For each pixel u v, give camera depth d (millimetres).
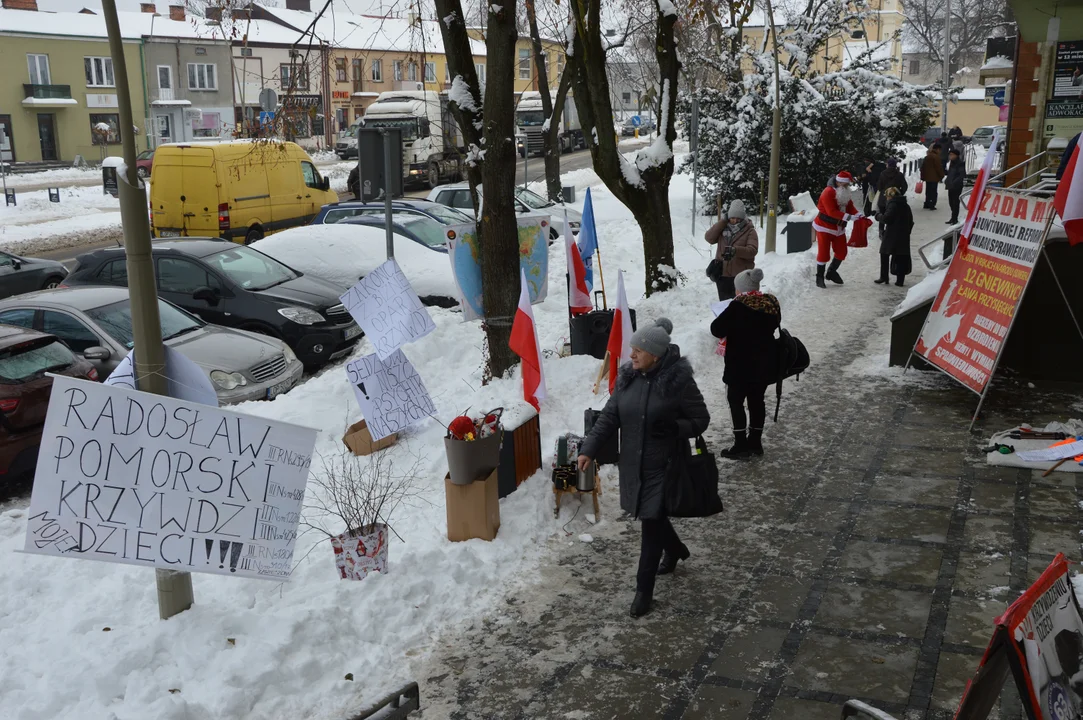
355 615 5516
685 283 14219
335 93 54688
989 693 3088
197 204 19484
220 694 4699
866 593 5805
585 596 5926
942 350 9492
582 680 5039
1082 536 6387
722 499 7324
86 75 51781
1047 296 9680
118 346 10016
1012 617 3012
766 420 9102
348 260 14844
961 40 68750
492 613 5758
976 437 8391
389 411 7984
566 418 8844
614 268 17656
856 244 16625
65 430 4902
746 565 6246
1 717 4527
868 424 8844
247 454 5238
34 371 8398
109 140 53031
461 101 9938
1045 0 12008
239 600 5574
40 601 5719
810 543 6520
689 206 27000
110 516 5016
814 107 24750
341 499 6289
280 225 21297
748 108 24484
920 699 4723
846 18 26406
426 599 5797
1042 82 13398
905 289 14969
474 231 9938
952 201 22109
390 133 8383
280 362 10672
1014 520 6699
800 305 14055
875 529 6680
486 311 9875
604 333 10453
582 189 33500
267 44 55125
